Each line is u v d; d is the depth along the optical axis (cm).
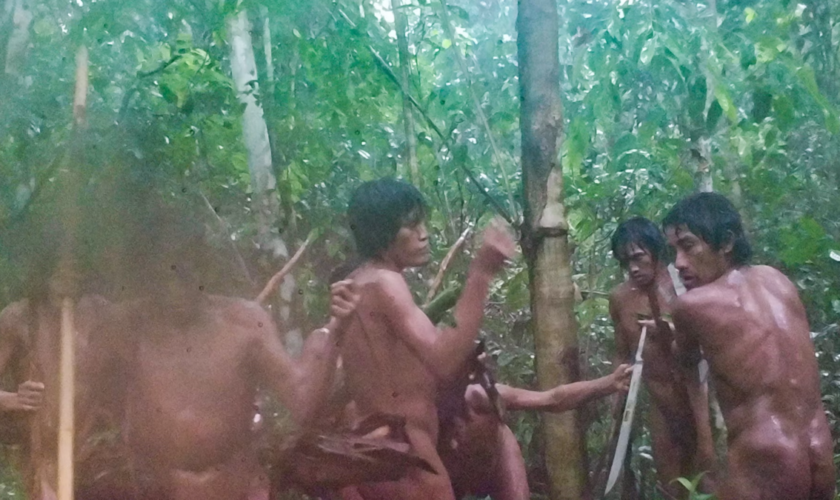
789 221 439
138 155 349
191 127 429
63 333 272
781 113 381
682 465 373
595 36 384
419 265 265
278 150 428
